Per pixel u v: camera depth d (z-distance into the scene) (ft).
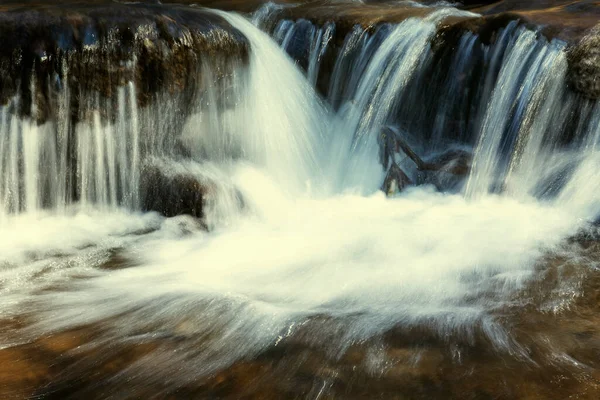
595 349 11.71
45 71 18.12
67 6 20.61
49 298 14.20
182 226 18.67
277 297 14.14
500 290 14.26
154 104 19.70
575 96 19.02
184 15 21.06
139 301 13.99
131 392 10.66
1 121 18.07
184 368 11.35
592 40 18.93
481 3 31.94
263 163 22.11
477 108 21.93
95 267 16.07
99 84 18.78
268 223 18.92
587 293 14.06
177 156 20.45
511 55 20.80
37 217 18.89
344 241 17.25
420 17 23.77
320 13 25.82
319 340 12.21
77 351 11.91
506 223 18.24
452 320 12.92
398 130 23.44
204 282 15.05
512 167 20.44
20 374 11.15
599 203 18.10
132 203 19.74
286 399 10.41
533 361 11.34
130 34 19.03
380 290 14.38
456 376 10.92
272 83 23.25
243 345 12.12
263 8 27.55
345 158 23.58
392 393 10.52
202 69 20.34
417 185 21.29
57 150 18.81
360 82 24.17
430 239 17.20
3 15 18.37
